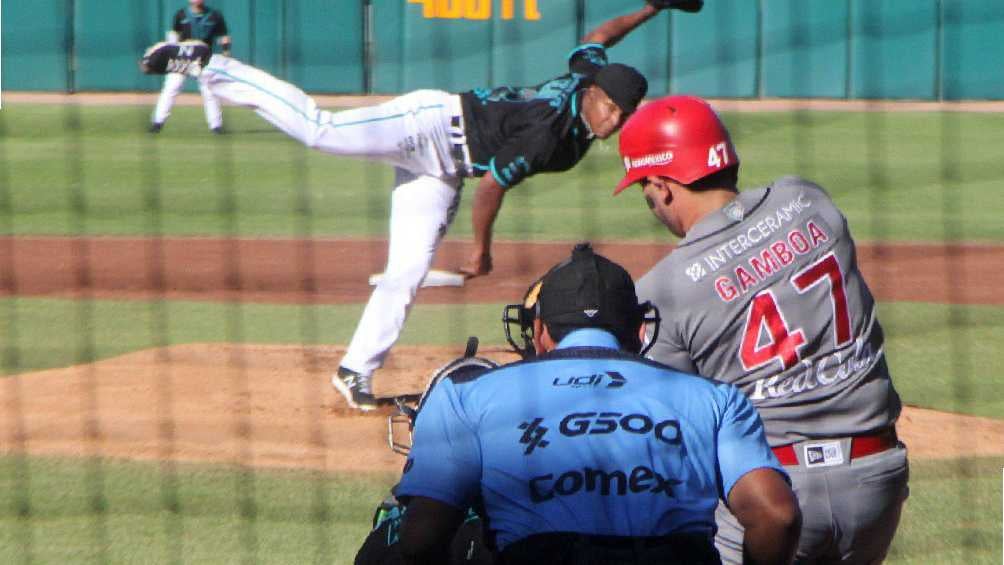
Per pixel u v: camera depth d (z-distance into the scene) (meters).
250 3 91.06
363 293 41.31
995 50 93.00
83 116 87.38
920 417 26.47
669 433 11.30
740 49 91.50
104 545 19.12
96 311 38.41
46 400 28.03
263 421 26.31
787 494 11.30
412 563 11.37
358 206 59.56
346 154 26.88
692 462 11.29
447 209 27.48
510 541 11.16
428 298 40.06
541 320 12.30
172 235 52.03
